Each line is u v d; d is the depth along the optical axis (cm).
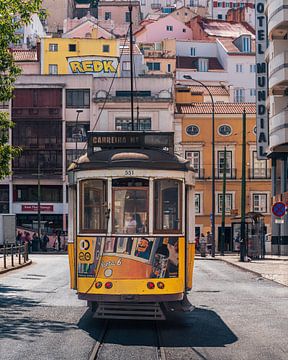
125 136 1784
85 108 8088
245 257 5006
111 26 13512
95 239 1666
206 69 11806
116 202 1669
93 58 8869
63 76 8075
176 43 12138
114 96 8106
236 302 2288
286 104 5941
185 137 8238
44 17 2891
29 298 2334
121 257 1647
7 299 2302
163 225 1669
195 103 8650
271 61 5847
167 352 1407
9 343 1461
